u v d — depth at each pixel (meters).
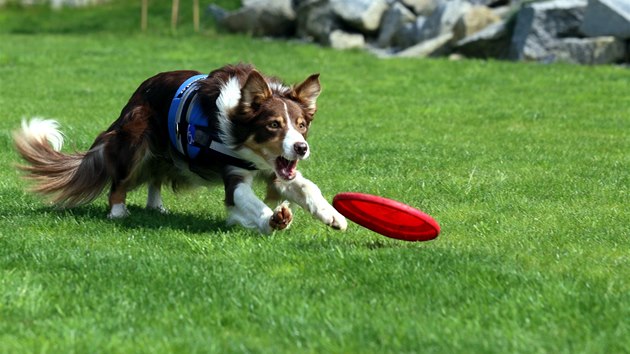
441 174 12.60
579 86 23.56
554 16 28.78
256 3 37.41
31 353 5.57
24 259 7.70
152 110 9.62
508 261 7.78
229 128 8.88
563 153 14.52
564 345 5.75
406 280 7.04
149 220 9.54
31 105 19.69
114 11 42.84
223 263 7.63
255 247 8.15
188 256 7.92
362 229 9.24
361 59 30.16
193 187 10.15
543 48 28.81
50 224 9.23
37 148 10.12
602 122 18.09
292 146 8.55
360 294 6.80
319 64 28.88
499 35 29.89
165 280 7.06
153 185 10.30
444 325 6.10
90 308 6.51
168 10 41.66
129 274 7.22
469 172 12.77
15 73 25.66
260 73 8.75
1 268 7.45
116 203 9.81
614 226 9.37
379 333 5.90
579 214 9.95
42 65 27.62
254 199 8.84
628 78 24.83
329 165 13.12
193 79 9.48
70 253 7.81
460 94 22.70
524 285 6.92
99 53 31.06
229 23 37.97
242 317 6.29
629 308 6.37
